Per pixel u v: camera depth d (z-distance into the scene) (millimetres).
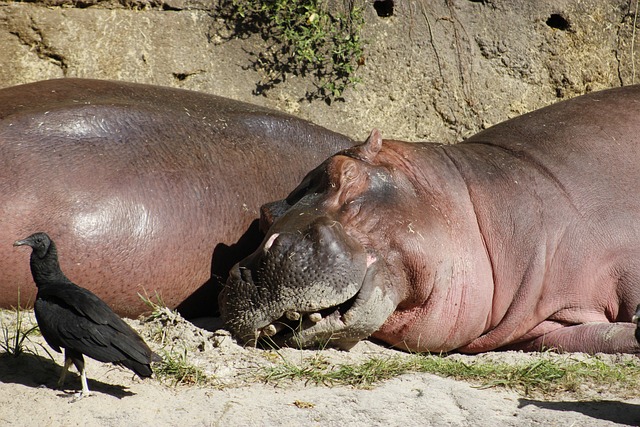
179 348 17828
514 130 22391
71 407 14289
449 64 29109
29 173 19734
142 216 20344
